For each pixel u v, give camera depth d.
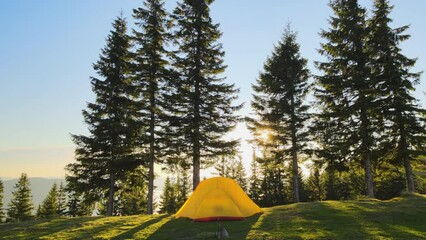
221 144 24.45
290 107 27.42
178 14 26.55
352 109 24.34
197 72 24.62
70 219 19.22
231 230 13.17
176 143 23.70
